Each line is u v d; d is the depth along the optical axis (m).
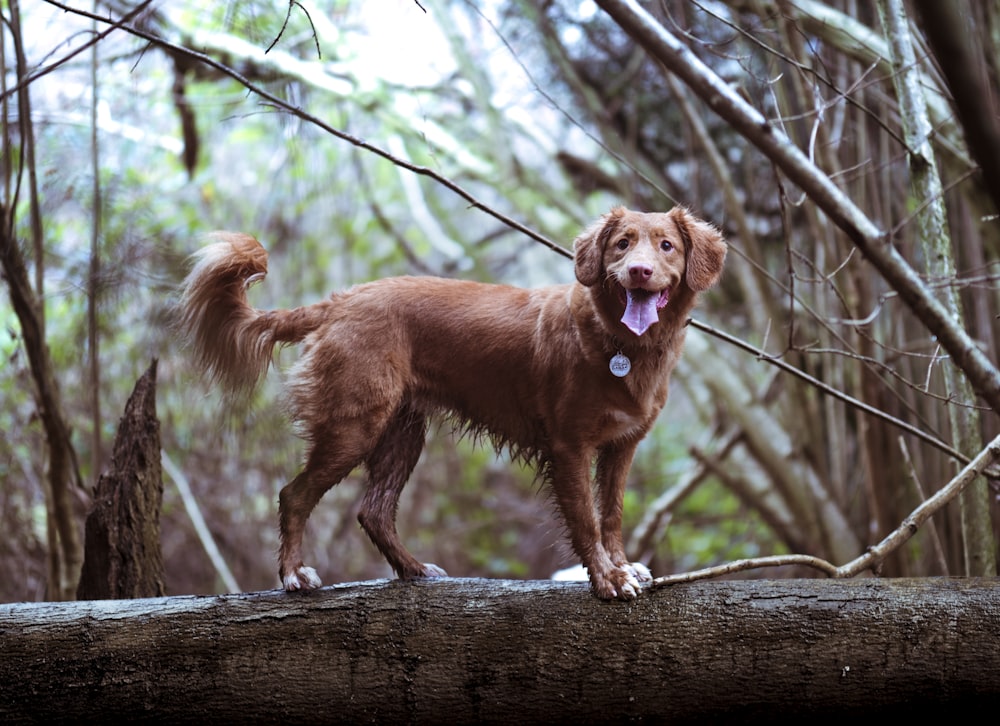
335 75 8.52
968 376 2.88
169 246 7.16
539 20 8.22
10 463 6.62
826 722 3.52
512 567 10.59
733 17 6.12
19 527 6.61
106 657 3.57
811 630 3.45
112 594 4.36
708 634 3.48
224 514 8.17
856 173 6.09
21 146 4.64
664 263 3.62
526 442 4.08
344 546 9.60
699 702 3.49
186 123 7.98
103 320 6.96
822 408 7.39
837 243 6.18
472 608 3.62
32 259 6.39
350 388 3.85
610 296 3.68
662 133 8.69
